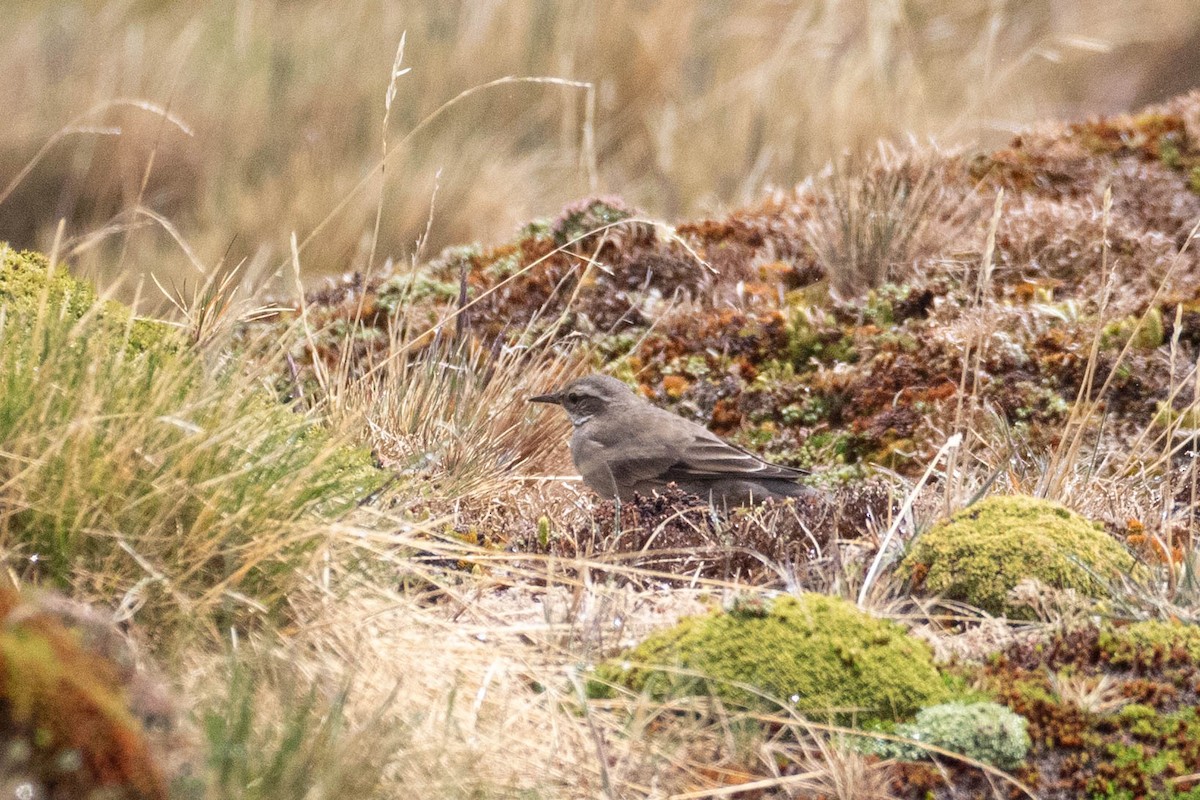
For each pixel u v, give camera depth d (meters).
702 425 11.42
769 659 7.28
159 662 6.77
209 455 7.40
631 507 9.50
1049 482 9.59
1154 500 9.91
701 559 8.93
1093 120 15.56
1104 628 7.66
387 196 17.88
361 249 17.08
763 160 19.86
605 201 14.07
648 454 10.45
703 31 21.81
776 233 14.09
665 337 12.73
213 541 7.08
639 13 21.06
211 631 7.04
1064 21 24.27
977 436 10.30
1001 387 11.55
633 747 6.86
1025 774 6.77
